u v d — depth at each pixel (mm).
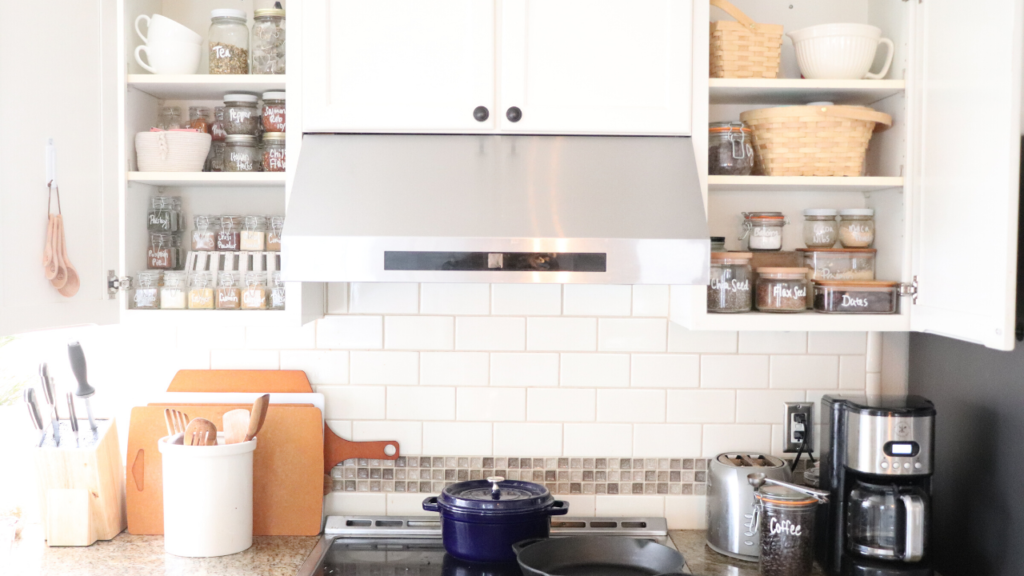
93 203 1729
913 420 1711
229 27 1937
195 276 1892
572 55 1798
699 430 2160
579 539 1774
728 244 2131
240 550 1931
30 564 1818
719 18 2125
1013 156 1424
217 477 1884
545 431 2148
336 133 1811
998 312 1469
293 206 1649
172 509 1891
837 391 2160
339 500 2141
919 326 1812
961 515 1857
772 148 1860
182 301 1878
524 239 1599
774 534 1767
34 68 1532
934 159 1739
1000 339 1463
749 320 1839
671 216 1660
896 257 1911
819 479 1933
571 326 2143
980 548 1772
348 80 1794
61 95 1617
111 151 1799
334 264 1603
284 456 2076
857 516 1763
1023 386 1616
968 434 1829
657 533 2090
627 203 1678
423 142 1792
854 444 1746
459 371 2145
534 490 1955
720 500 1962
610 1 1798
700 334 2148
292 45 1797
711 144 1881
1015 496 1640
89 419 1987
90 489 1946
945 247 1686
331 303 2131
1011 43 1428
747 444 2162
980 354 1783
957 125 1631
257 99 1986
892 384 2164
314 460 2080
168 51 1879
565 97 1800
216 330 2133
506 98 1794
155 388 2131
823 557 1852
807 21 2127
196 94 2016
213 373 2131
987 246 1508
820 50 1858
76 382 2135
